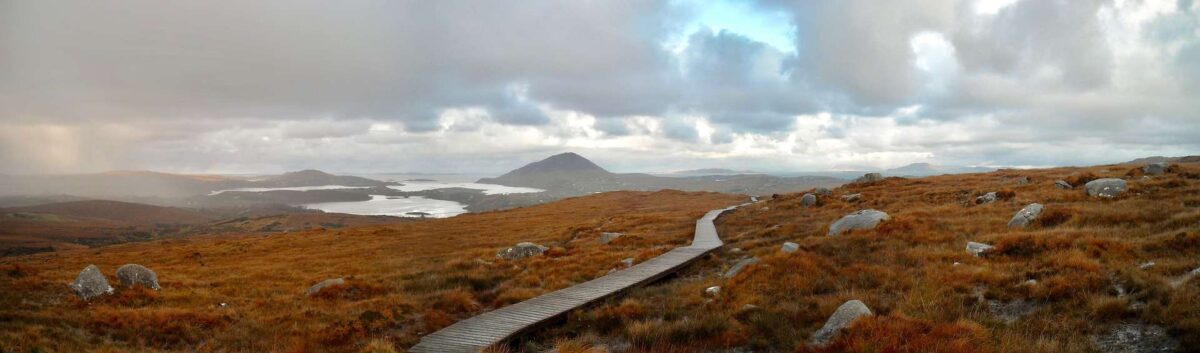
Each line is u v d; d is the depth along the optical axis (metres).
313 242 65.06
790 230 37.62
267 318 21.20
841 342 13.00
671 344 15.77
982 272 17.47
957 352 11.95
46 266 46.59
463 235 67.50
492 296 25.88
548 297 22.62
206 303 24.70
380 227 83.56
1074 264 16.75
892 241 25.33
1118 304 13.21
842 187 69.25
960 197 43.34
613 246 41.78
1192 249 16.89
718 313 17.56
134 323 19.42
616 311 19.58
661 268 27.42
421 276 32.25
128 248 84.00
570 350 15.64
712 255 32.34
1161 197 29.75
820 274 20.77
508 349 17.33
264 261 48.03
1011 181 54.06
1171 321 11.97
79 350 16.42
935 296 16.14
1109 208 26.67
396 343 18.19
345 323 19.78
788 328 15.38
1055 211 26.64
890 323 13.46
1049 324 13.30
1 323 17.78
